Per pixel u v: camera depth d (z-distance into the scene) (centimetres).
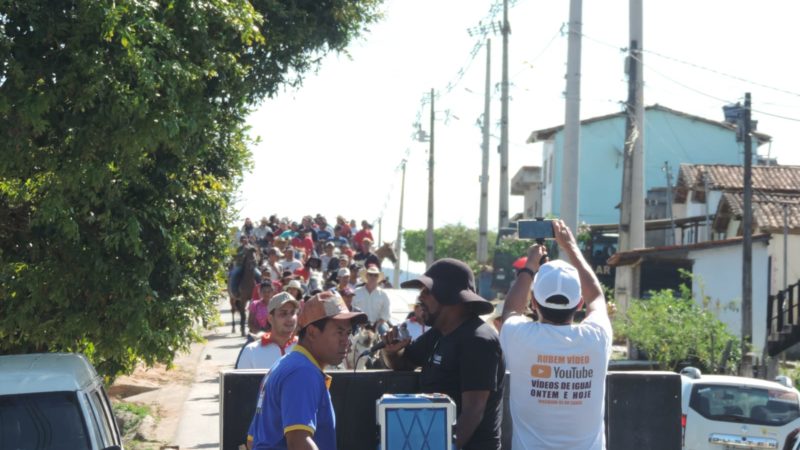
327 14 1468
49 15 949
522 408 571
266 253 3959
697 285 3088
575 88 2520
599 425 576
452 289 578
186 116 1022
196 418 1862
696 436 1514
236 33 1116
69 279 1128
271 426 527
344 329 542
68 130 971
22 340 1204
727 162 6066
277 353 1034
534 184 7244
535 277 582
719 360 2461
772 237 3384
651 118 6075
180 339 1230
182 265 1237
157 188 1140
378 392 593
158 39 980
